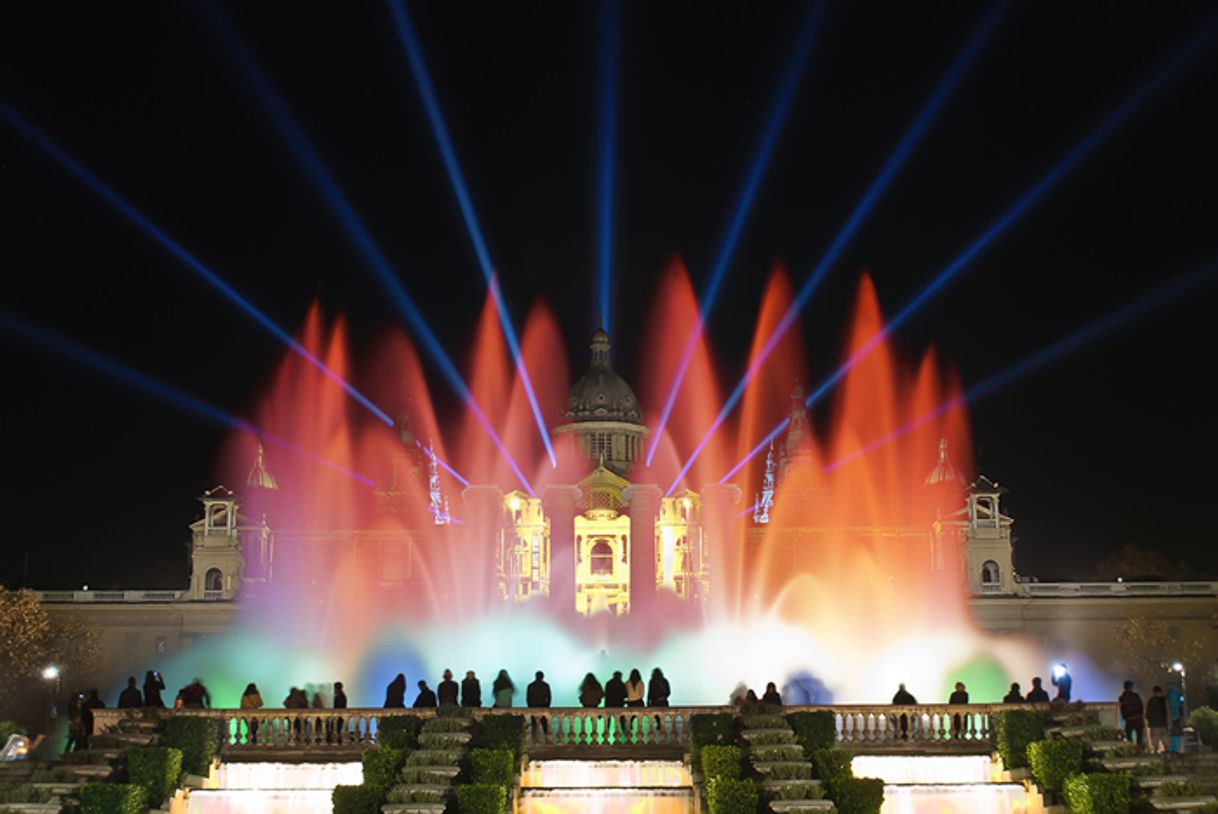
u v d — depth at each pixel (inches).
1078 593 4995.1
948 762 1850.4
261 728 1926.7
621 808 1739.7
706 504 4891.7
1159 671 4810.5
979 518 5088.6
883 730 1931.6
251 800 1750.7
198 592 5064.0
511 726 1820.9
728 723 1836.9
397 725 1849.2
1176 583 4958.2
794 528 5059.1
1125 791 1609.3
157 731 1860.2
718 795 1595.7
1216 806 1509.6
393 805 1572.3
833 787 1616.6
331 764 1836.9
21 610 4298.7
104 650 4968.0
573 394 5565.9
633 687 2129.7
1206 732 2166.6
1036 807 1731.1
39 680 4394.7
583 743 1898.4
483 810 1603.1
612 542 5157.5
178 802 1739.7
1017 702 2089.1
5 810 1567.4
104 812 1599.4
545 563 5088.6
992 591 5059.1
